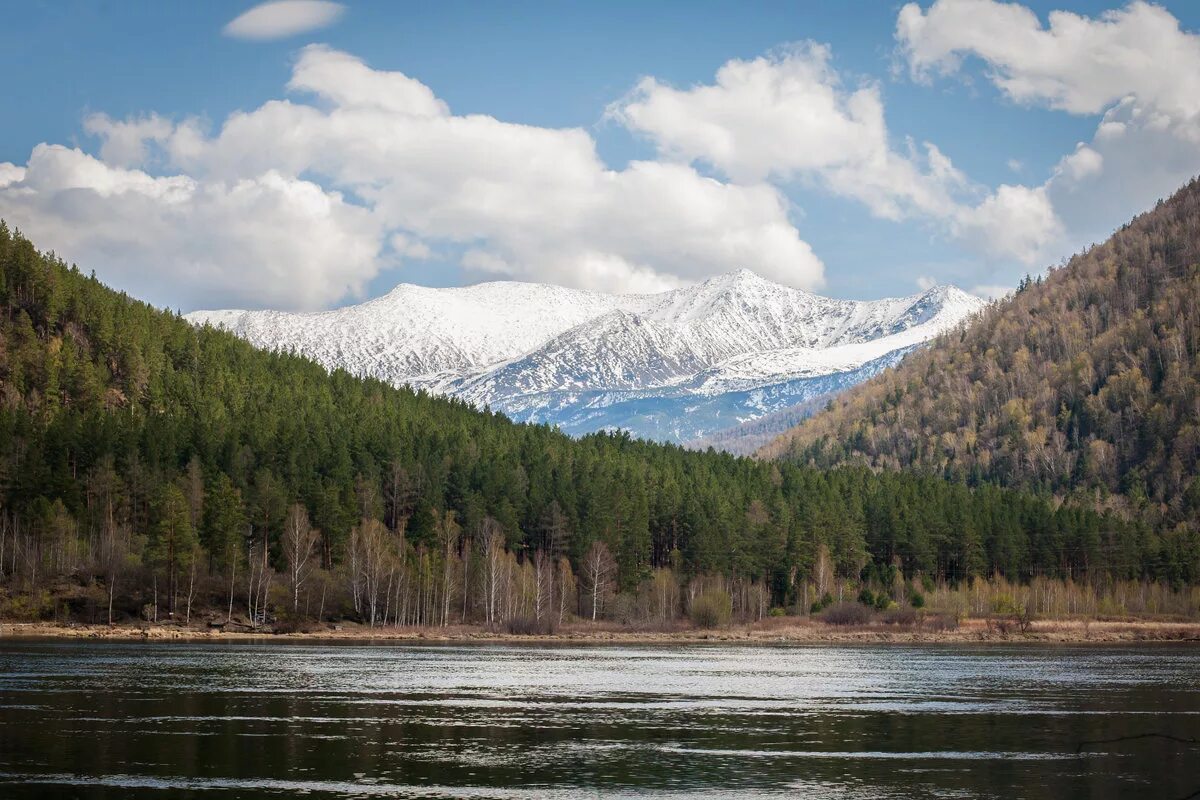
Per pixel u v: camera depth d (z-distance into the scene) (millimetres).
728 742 98062
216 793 76250
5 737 93812
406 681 137500
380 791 77812
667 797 78000
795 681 145375
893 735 102562
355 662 160875
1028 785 82750
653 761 89500
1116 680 150375
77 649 171250
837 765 88875
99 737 94375
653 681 142875
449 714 111000
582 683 139625
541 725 105500
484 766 86500
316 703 115812
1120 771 87812
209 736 96000
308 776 81688
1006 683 145500
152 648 176000
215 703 114062
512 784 80812
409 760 88062
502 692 128500
